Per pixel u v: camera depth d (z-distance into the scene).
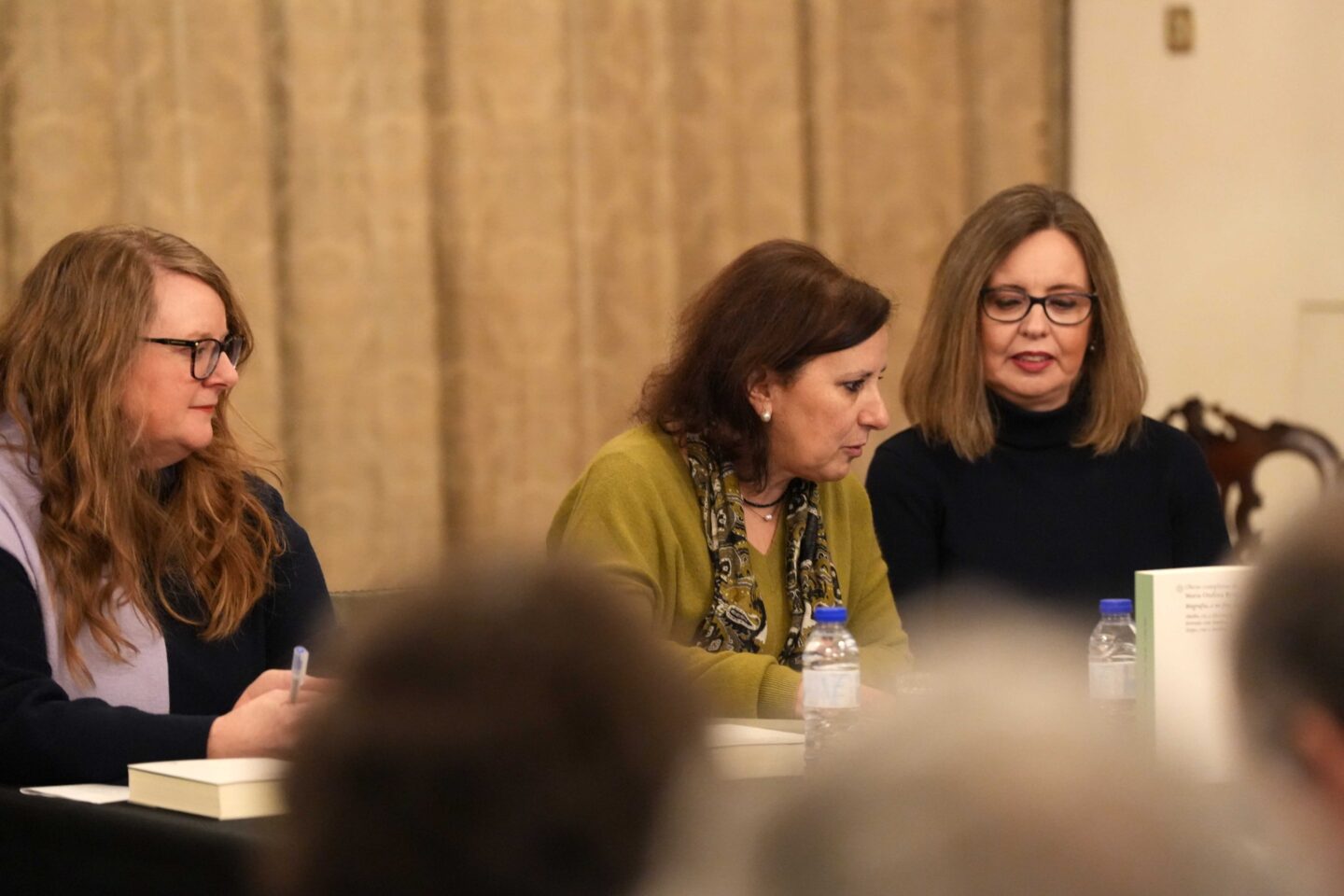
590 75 12.55
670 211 12.80
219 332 6.26
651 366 12.78
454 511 12.35
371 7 11.87
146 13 11.19
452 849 1.67
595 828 1.66
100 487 5.98
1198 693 5.42
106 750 5.30
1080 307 8.40
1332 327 14.27
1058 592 8.30
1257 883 1.18
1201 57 14.27
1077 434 8.52
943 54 13.63
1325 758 1.72
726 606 6.91
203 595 6.40
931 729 1.23
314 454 11.84
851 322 6.94
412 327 12.05
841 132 13.44
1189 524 8.60
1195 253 14.39
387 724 1.67
